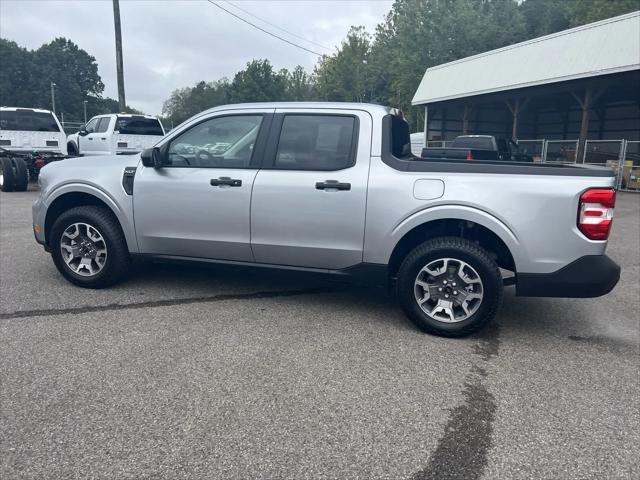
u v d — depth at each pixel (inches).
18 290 188.7
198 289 195.8
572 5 1818.4
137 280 205.5
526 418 109.5
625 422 108.9
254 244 170.7
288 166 166.4
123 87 812.0
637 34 676.1
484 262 147.3
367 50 2495.1
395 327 161.8
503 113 1258.6
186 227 177.3
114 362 130.8
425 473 90.4
